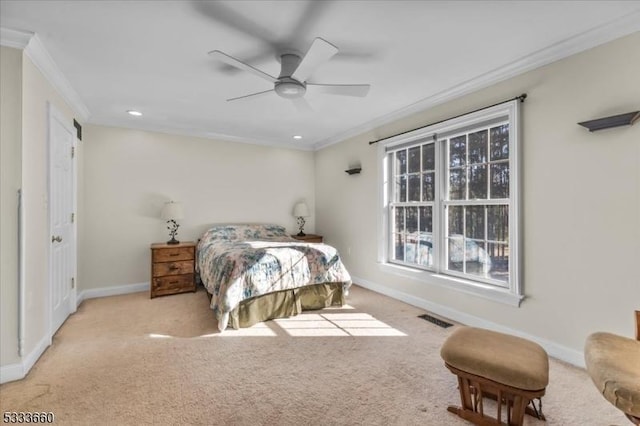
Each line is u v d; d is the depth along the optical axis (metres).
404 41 2.16
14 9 1.77
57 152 2.79
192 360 2.26
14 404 1.73
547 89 2.34
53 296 2.68
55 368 2.13
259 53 2.31
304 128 4.46
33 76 2.24
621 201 1.98
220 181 4.80
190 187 4.56
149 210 4.26
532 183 2.44
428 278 3.33
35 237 2.25
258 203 5.13
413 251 3.70
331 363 2.23
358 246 4.51
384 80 2.81
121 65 2.49
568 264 2.23
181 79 2.76
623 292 1.98
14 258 2.00
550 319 2.34
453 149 3.21
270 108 3.57
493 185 2.82
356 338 2.66
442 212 3.31
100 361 2.23
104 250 3.96
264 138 5.04
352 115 3.85
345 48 2.25
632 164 1.93
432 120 3.33
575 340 2.20
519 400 1.46
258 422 1.61
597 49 2.07
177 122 4.13
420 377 2.04
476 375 1.54
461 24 1.96
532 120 2.43
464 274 3.09
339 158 4.92
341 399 1.80
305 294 3.38
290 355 2.35
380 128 4.07
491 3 1.76
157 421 1.61
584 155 2.14
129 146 4.13
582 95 2.14
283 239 4.51
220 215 4.80
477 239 2.97
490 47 2.25
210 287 3.26
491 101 2.73
